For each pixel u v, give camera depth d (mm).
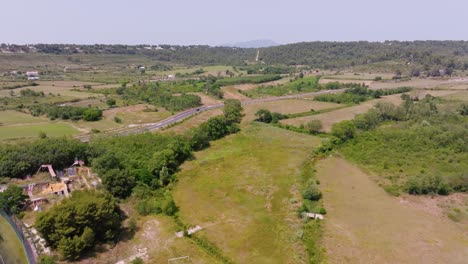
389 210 65062
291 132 116688
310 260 50125
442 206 66375
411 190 71500
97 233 54594
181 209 66000
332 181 78000
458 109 128375
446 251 52719
